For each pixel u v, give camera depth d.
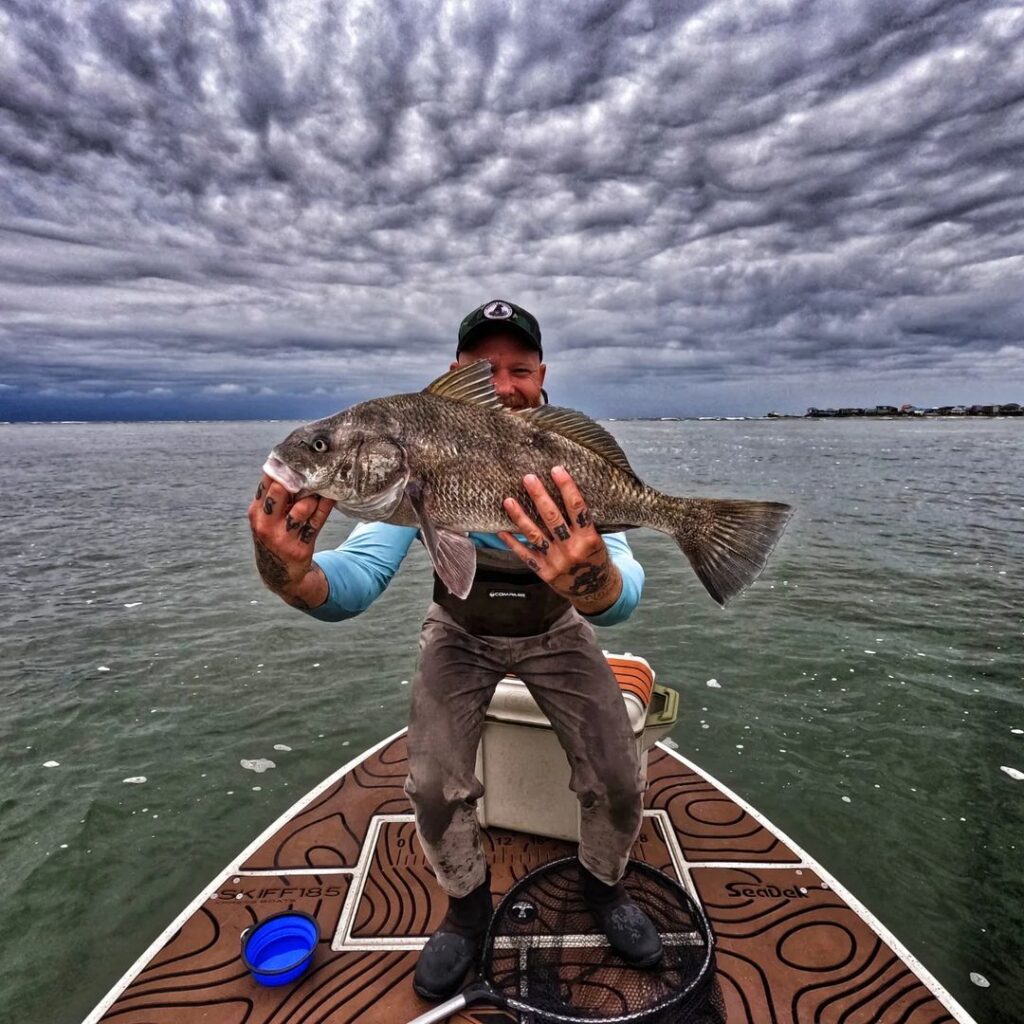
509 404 3.05
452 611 2.69
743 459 34.91
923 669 7.02
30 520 17.28
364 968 2.81
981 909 3.90
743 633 8.19
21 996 3.42
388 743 4.61
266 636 8.27
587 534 2.21
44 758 5.54
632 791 2.58
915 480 24.08
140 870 4.30
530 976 2.64
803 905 3.18
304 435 2.40
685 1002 2.44
